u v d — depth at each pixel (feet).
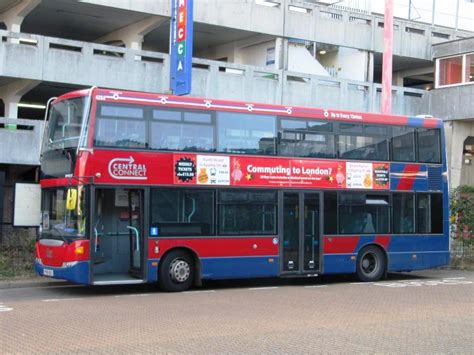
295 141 53.31
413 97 96.43
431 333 31.35
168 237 47.78
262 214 51.55
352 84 91.25
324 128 54.85
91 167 44.98
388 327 32.86
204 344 28.02
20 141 67.46
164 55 77.77
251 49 94.79
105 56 74.13
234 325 32.89
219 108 50.29
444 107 95.25
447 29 105.70
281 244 52.13
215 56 99.81
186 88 70.64
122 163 46.09
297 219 53.06
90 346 27.37
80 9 80.18
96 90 45.75
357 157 56.13
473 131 97.14
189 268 49.06
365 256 57.11
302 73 86.99
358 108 91.66
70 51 72.08
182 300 43.21
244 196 50.78
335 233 54.75
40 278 53.78
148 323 33.37
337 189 54.95
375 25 97.96
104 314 36.42
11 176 74.28
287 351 26.73
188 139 48.83
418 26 102.17
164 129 47.96
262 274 51.21
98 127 45.47
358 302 42.70
